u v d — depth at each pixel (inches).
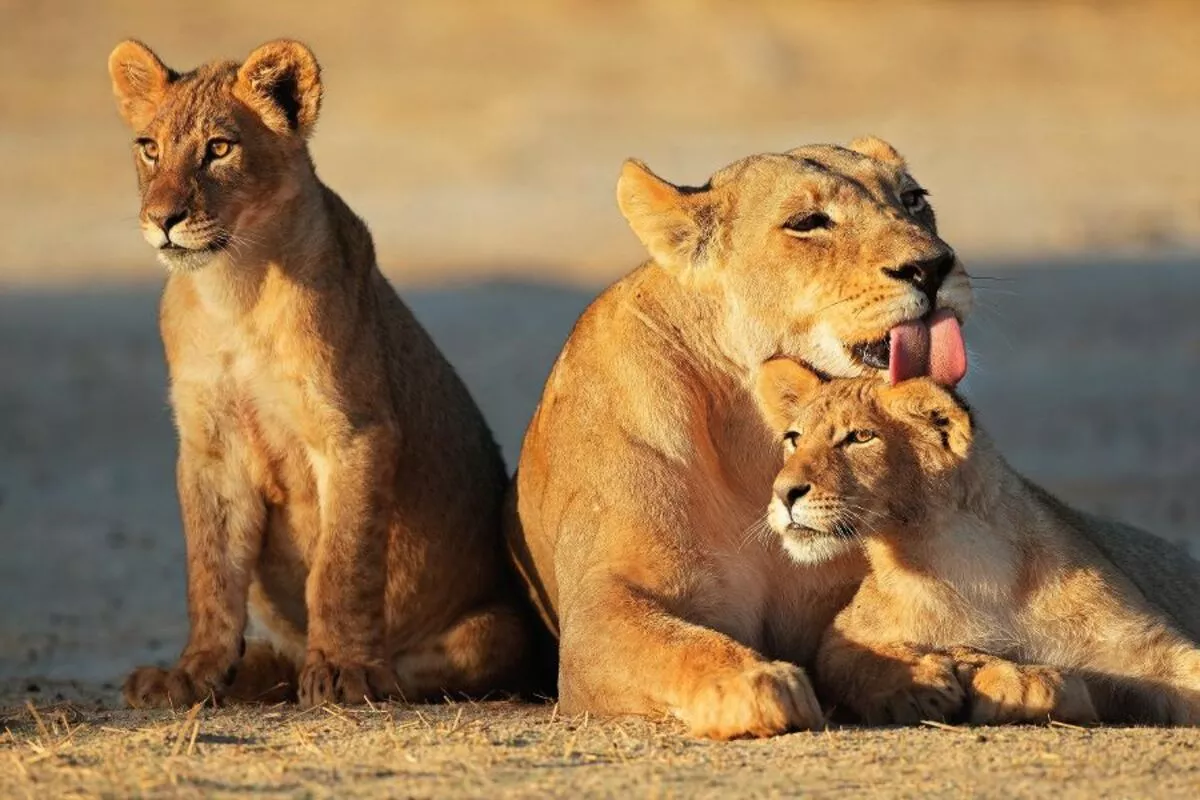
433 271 1290.6
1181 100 1846.7
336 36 1995.6
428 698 474.9
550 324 1141.1
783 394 406.0
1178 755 333.1
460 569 478.6
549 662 482.6
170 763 335.0
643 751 342.6
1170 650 391.5
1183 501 750.5
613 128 1705.2
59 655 564.1
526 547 466.3
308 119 466.3
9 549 740.7
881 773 321.4
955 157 1631.4
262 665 475.8
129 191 1519.4
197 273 450.0
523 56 1931.6
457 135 1680.6
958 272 402.3
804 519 392.5
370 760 336.2
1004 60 1964.8
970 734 353.7
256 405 451.8
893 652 386.3
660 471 407.2
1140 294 1181.7
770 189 414.9
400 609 470.3
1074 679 372.8
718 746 347.6
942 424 394.0
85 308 1221.7
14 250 1375.5
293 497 460.8
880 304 397.7
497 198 1497.3
